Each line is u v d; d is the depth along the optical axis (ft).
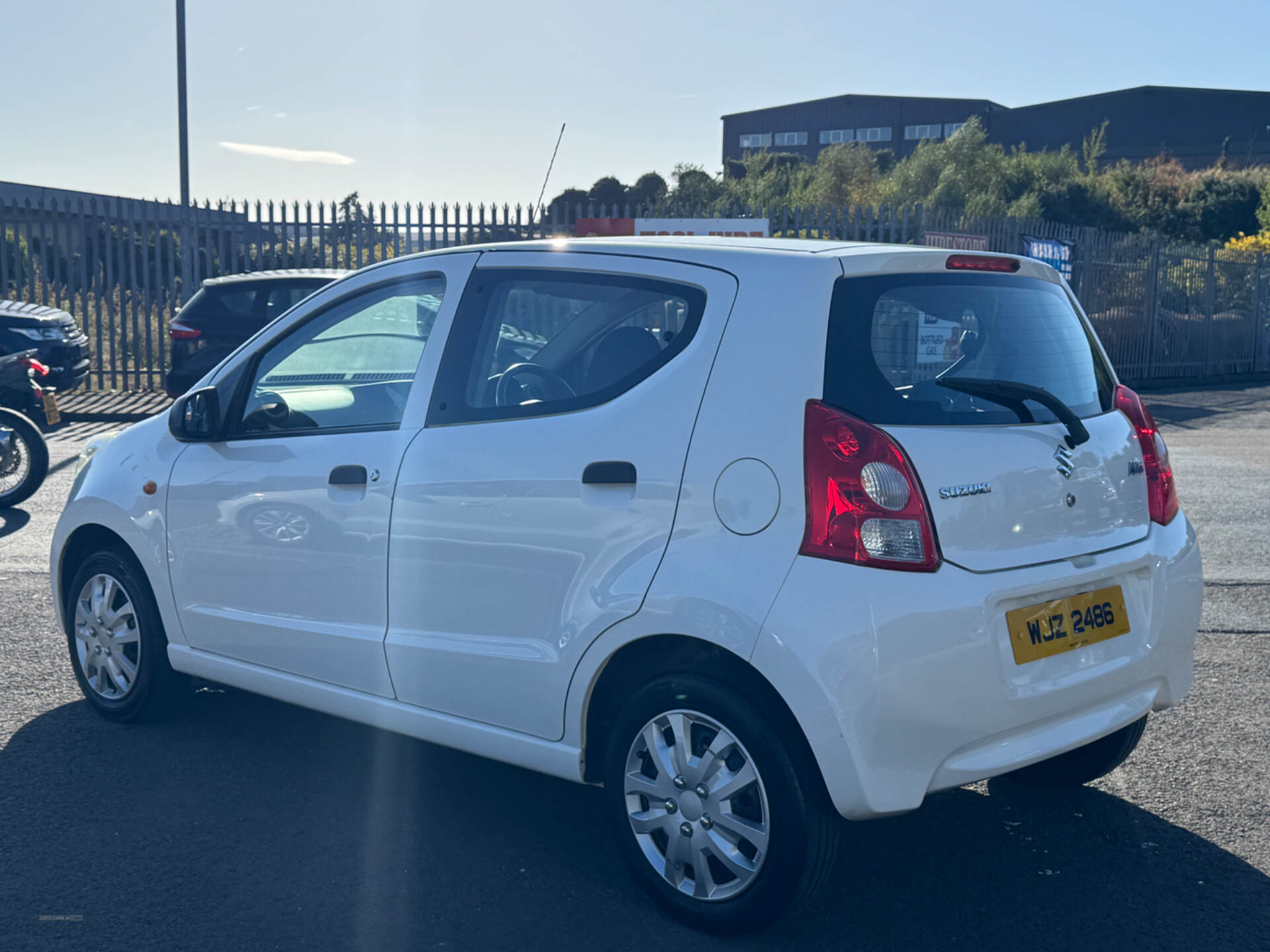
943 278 10.62
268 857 11.46
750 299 10.20
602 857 11.64
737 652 9.49
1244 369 76.64
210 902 10.55
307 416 13.21
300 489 12.83
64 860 11.30
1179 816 12.59
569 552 10.64
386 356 12.76
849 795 9.25
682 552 9.94
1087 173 143.33
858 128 280.72
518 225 54.80
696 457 9.98
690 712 10.05
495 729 11.44
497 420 11.43
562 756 10.90
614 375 10.82
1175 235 133.69
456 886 10.96
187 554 14.01
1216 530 27.68
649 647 10.46
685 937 10.12
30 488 29.60
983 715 9.55
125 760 13.85
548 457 10.87
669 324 10.66
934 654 9.27
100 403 51.16
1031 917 10.47
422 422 12.01
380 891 10.82
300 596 12.92
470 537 11.35
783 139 288.71
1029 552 9.99
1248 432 46.57
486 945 9.93
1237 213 133.28
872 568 9.26
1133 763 14.06
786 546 9.46
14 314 46.14
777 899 9.72
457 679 11.59
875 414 9.57
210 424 13.76
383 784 13.32
